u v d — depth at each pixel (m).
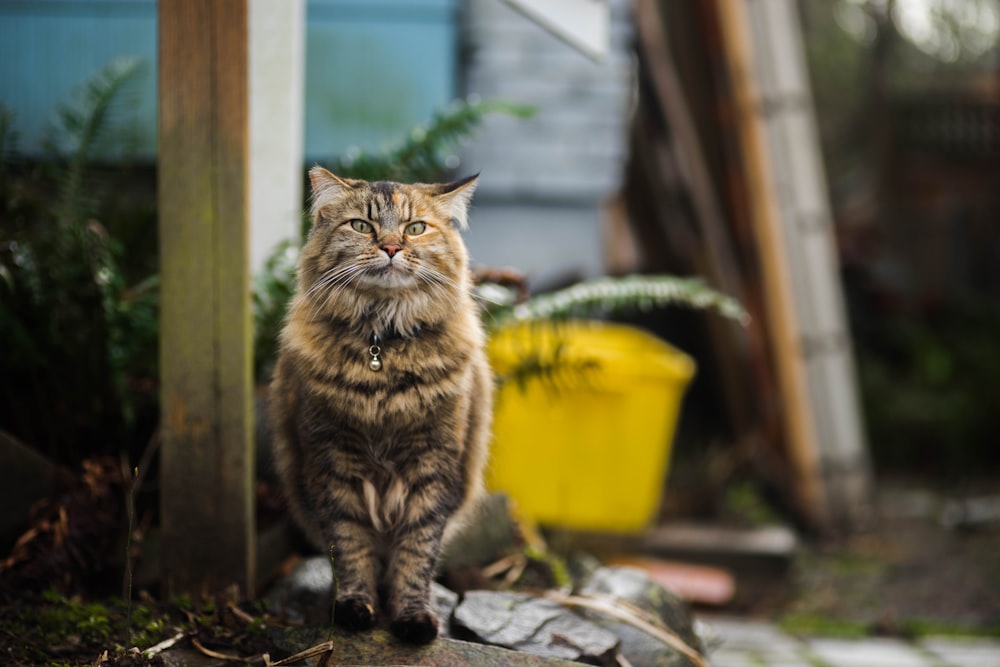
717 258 2.85
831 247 2.87
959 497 3.21
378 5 2.28
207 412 1.26
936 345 4.19
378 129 2.28
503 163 2.51
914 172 5.29
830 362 2.79
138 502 1.38
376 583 1.24
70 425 1.42
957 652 1.89
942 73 6.12
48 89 2.15
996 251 5.08
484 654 1.15
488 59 2.48
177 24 1.23
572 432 2.17
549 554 1.57
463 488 1.24
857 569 2.48
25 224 1.51
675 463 2.85
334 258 1.18
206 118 1.24
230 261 1.25
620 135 2.53
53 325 1.39
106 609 1.23
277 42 1.54
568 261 2.53
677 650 1.27
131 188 1.97
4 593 1.25
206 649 1.17
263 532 1.38
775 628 2.06
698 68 2.88
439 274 1.19
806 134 2.78
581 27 1.58
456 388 1.19
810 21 6.20
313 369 1.17
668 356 2.27
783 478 2.84
